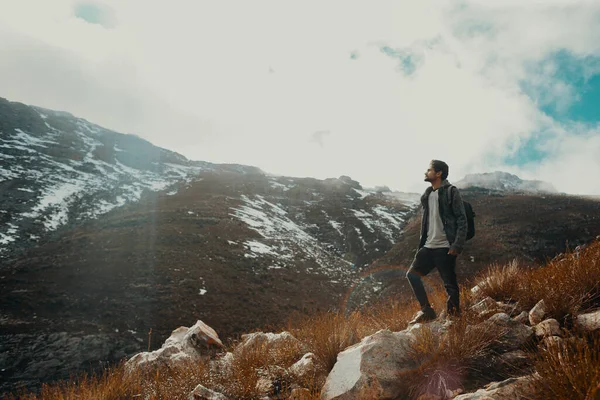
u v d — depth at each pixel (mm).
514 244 74688
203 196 129750
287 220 125250
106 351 38188
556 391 2102
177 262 64750
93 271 58125
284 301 58031
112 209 108062
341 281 74250
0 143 137625
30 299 47750
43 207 97688
